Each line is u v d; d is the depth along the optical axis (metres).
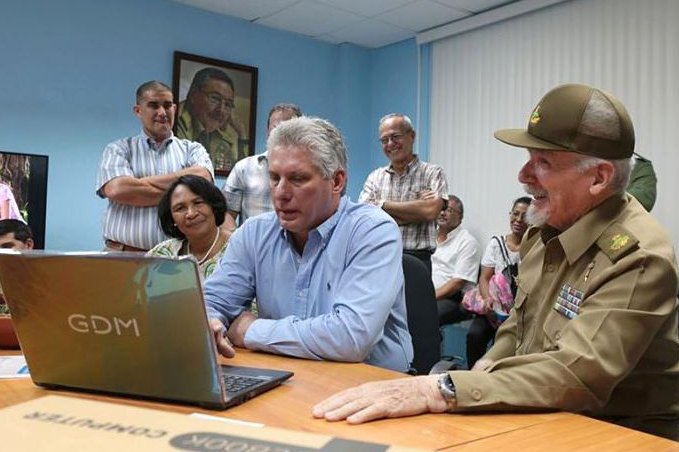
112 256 0.85
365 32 4.73
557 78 3.88
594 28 3.70
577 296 1.15
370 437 0.80
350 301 1.32
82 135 3.85
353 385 1.06
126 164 2.79
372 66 5.05
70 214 3.81
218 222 2.25
